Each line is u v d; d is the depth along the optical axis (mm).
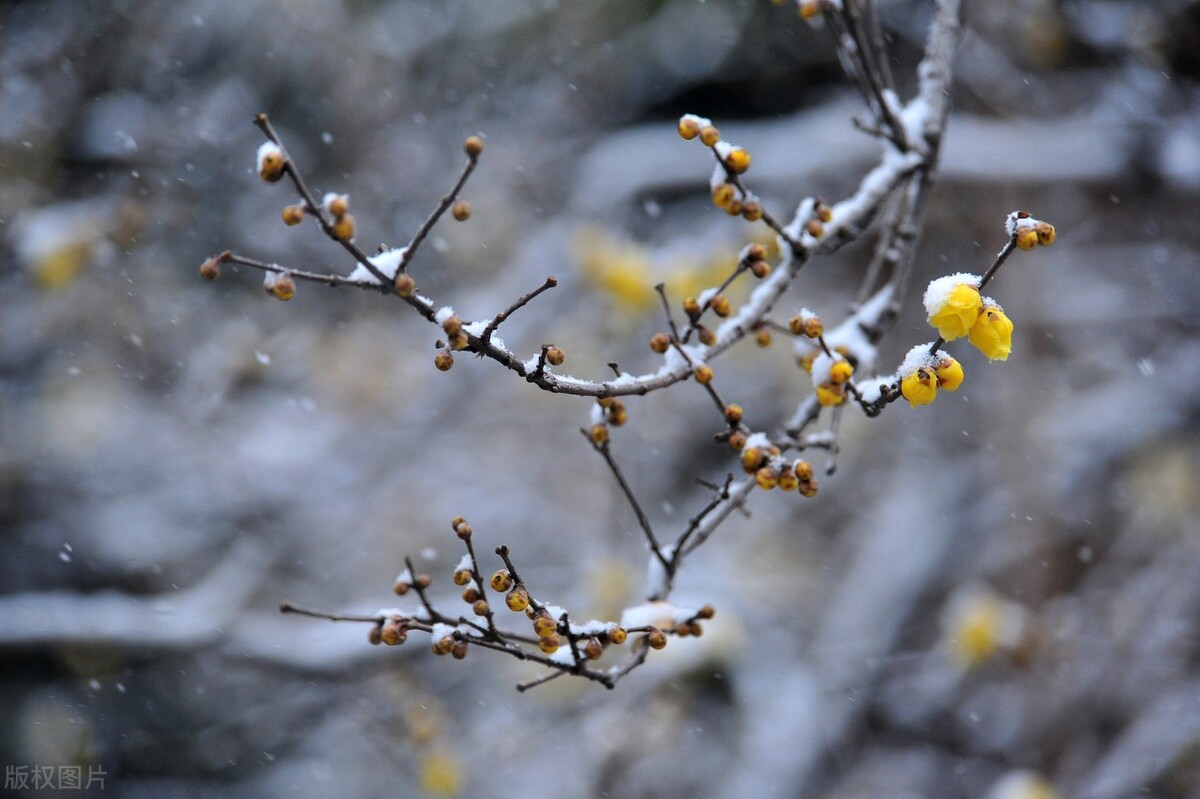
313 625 5633
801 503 9094
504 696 6820
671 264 6148
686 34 8805
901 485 8305
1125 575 7344
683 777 7473
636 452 7328
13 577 7816
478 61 8422
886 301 2723
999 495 7363
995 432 7129
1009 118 6246
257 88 7898
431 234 7809
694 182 7773
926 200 2777
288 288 1830
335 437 7293
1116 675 6758
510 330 7422
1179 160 5934
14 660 7691
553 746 6664
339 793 8039
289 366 7660
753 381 8422
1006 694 7441
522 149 7969
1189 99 6004
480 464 8180
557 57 8258
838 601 7594
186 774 7824
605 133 9078
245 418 7652
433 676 6352
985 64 6227
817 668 7023
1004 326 1959
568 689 6242
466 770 5965
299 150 7914
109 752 7711
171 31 7367
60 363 7535
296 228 7840
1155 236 7547
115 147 7035
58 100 6918
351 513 7719
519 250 7750
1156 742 6379
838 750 7148
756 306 2473
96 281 7023
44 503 7883
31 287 7070
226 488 7242
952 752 7797
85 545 7820
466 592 2098
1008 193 6844
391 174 7852
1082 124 6043
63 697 7742
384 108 7820
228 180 7668
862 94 2820
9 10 7504
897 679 7289
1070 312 7797
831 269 8727
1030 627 6176
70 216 6379
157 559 7773
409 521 7773
